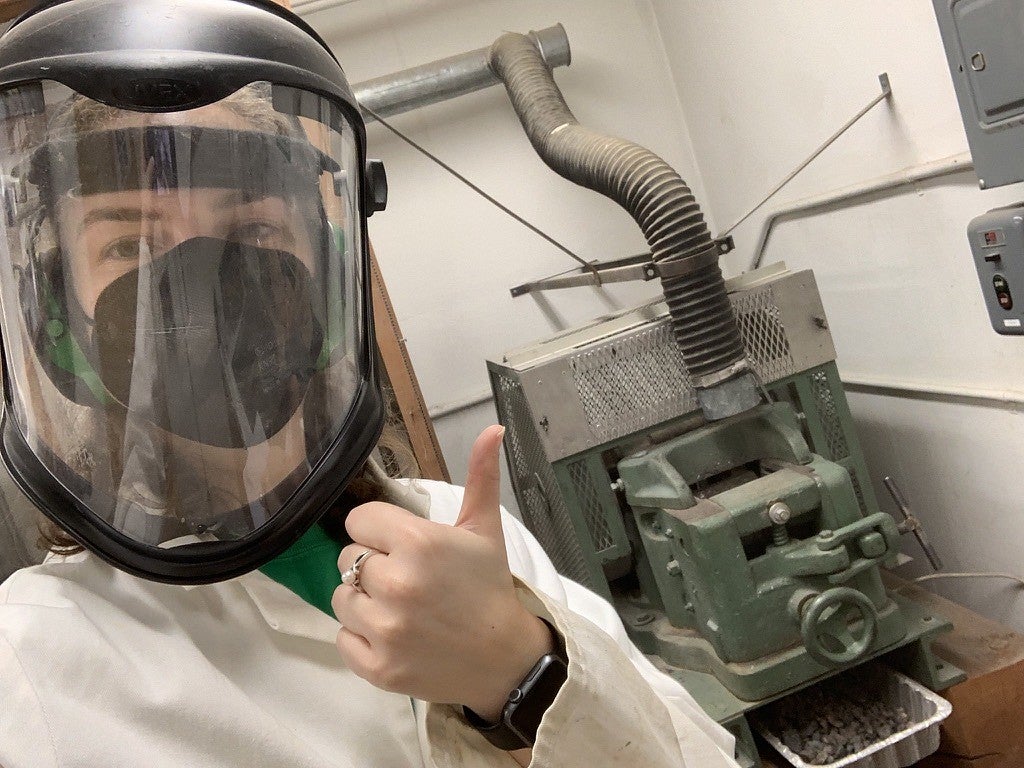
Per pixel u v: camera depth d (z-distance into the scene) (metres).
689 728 0.76
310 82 0.65
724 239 1.49
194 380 0.60
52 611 0.60
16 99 0.59
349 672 0.69
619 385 1.53
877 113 1.63
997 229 1.19
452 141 2.31
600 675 0.61
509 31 2.30
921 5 1.45
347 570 0.59
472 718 0.63
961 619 1.52
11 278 0.62
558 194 2.36
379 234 2.31
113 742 0.56
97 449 0.60
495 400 1.92
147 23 0.59
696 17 2.17
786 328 1.56
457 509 0.93
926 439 1.74
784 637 1.32
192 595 0.67
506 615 0.60
